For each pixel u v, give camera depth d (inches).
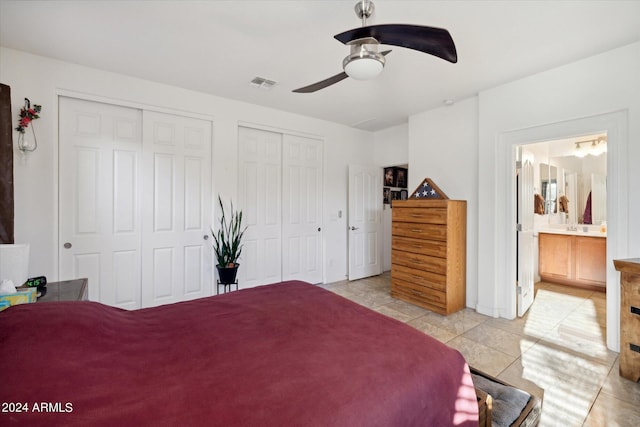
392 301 144.6
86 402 30.8
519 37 84.9
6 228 88.3
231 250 133.3
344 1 70.5
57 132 102.5
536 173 180.5
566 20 76.9
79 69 105.0
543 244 176.9
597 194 165.3
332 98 136.2
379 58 60.2
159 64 104.4
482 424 48.7
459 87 122.0
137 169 118.2
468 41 86.9
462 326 114.3
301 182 165.9
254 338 48.8
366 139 195.0
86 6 72.8
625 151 90.5
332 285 173.2
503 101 118.2
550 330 110.1
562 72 102.3
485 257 126.0
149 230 120.8
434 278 130.6
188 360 41.5
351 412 31.5
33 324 41.3
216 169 135.2
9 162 88.8
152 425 28.1
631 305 77.9
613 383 77.2
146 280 120.3
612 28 80.4
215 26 81.1
